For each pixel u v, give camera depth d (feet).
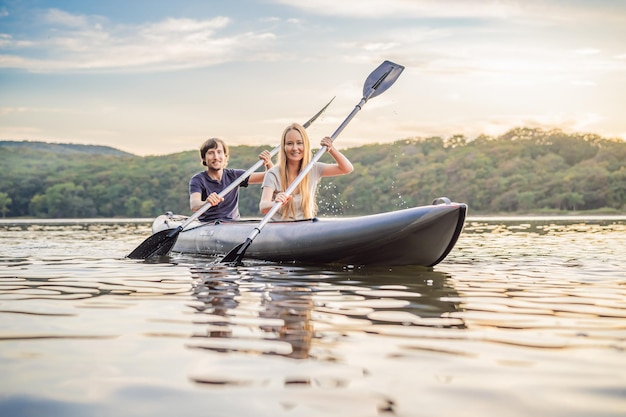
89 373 6.64
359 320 9.41
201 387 6.21
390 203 221.05
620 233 36.99
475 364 6.96
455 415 5.49
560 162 216.54
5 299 11.41
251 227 19.56
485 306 10.70
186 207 220.84
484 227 50.06
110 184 222.89
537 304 10.94
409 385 6.25
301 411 5.59
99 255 21.39
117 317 9.61
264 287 13.09
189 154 231.71
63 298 11.55
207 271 16.15
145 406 5.73
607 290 12.68
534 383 6.30
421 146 231.09
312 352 7.46
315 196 20.25
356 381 6.38
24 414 5.57
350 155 230.27
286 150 19.34
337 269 16.61
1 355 7.34
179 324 9.06
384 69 22.43
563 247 24.98
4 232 44.06
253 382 6.34
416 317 9.69
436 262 17.01
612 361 7.07
